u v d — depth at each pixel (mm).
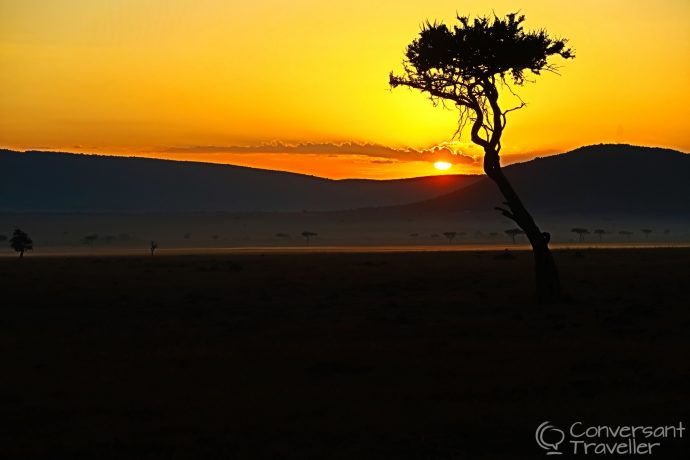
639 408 22484
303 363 30156
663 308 47062
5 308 53688
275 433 20484
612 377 26781
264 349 33500
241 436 20281
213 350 33438
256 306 53000
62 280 80500
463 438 19953
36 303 56812
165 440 19984
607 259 112562
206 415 22391
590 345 33188
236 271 95438
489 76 59531
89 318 47375
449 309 49625
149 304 55406
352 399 24047
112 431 20891
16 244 178375
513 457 18500
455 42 57938
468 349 32625
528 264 103125
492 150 57312
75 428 21266
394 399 24031
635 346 32656
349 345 34156
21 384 26641
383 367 29078
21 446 19625
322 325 41688
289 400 24000
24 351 33844
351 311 49125
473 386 25609
